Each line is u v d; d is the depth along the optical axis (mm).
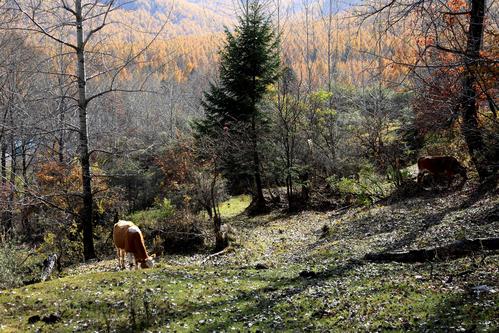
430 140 18281
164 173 23312
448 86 7254
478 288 6340
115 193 20922
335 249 11461
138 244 11031
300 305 6945
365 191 19406
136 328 6496
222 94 23531
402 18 6859
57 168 19859
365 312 6293
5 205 17125
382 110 23312
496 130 8344
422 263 8430
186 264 13516
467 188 14930
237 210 23734
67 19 16578
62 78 23656
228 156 22453
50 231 18859
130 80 55688
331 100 29859
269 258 12719
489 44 7547
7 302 7691
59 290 8328
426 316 5820
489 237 8578
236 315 6758
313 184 23047
